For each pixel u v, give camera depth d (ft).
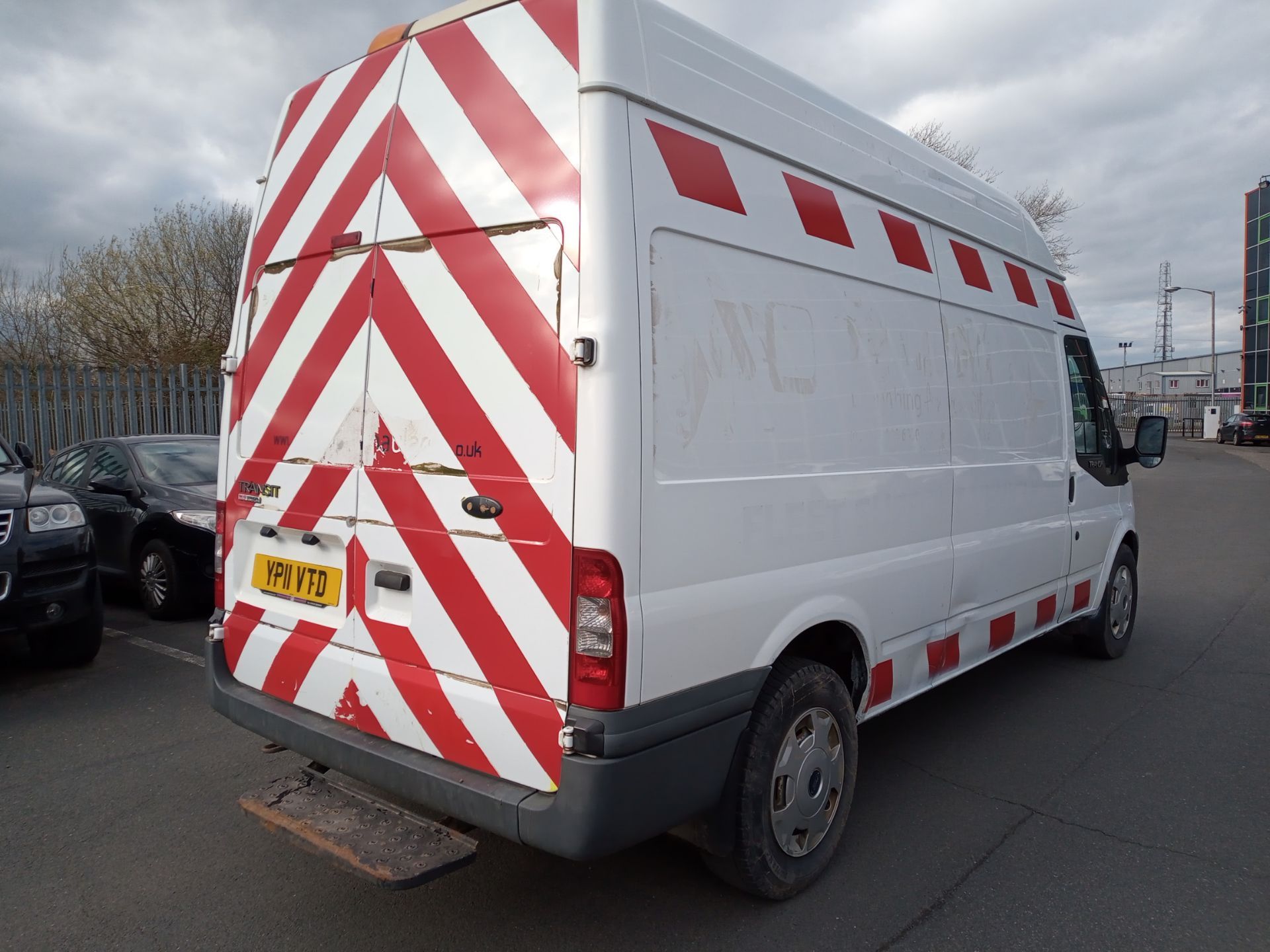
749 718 9.10
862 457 10.76
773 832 9.42
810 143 10.37
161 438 25.67
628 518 7.61
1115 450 18.75
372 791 10.82
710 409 8.53
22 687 17.19
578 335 7.59
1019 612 15.06
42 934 9.16
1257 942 9.06
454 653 8.57
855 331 10.77
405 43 9.38
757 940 9.09
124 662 18.86
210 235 70.49
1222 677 18.10
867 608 10.82
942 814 12.01
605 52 7.84
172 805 12.17
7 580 16.03
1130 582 19.70
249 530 10.96
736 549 8.78
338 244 9.75
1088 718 15.75
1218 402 169.58
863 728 15.35
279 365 10.42
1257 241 162.50
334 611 9.77
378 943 9.07
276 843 11.12
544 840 7.68
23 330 67.51
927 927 9.34
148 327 67.72
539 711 7.91
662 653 7.96
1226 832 11.46
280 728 9.98
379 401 9.25
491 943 9.07
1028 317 15.43
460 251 8.57
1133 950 8.93
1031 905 9.74
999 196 15.30
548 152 8.03
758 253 9.32
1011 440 14.48
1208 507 47.67
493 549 8.21
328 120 10.11
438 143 8.88
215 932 9.24
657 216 8.09
